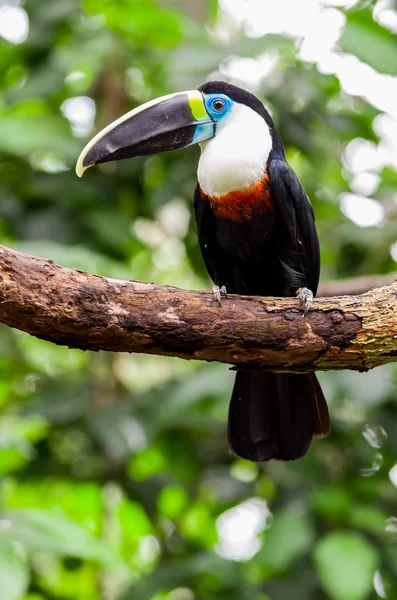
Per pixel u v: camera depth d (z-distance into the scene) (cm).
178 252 1455
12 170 1237
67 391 1162
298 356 686
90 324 645
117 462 1195
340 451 1140
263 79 1164
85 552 857
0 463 1177
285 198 865
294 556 977
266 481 1149
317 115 1207
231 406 852
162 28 1170
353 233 1227
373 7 1217
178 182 1177
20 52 1233
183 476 1205
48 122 1147
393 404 1117
